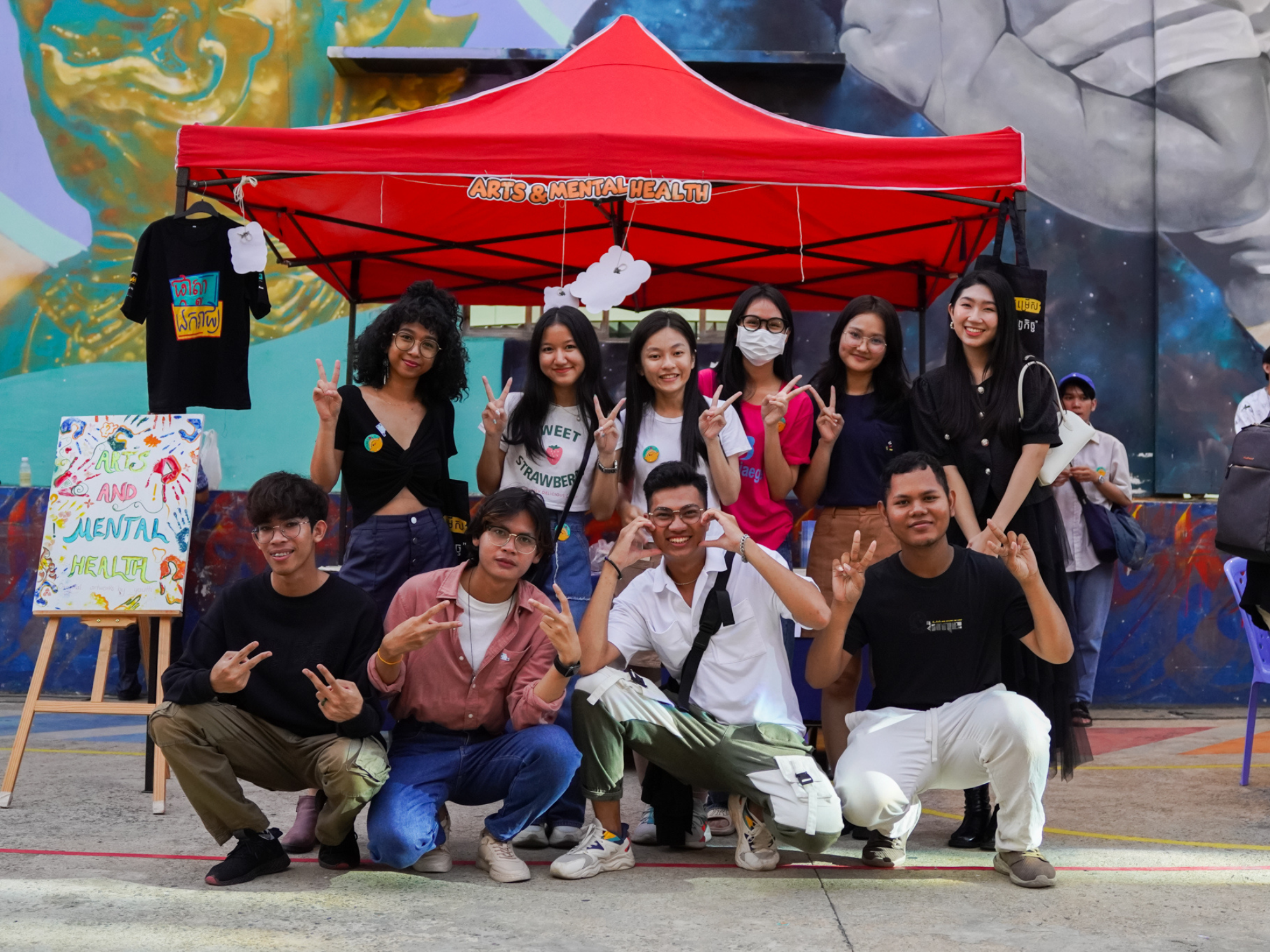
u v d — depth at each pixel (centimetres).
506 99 479
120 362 686
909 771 310
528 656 313
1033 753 299
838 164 405
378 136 405
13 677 641
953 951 247
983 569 320
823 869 319
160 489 421
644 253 596
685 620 328
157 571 413
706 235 545
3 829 356
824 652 312
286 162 408
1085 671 580
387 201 527
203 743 296
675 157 404
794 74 679
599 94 462
